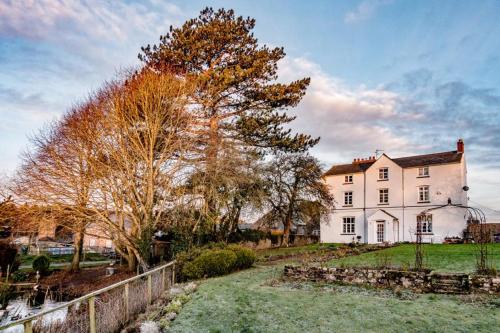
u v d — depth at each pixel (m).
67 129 22.83
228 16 28.97
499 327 8.29
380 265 15.74
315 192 39.44
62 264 34.44
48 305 19.56
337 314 9.88
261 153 29.09
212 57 28.33
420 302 10.79
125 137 23.52
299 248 33.31
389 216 40.62
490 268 13.49
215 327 9.29
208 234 25.39
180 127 25.30
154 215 24.02
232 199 25.86
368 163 45.84
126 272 24.75
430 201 38.69
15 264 28.22
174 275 16.75
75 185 21.72
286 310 10.48
